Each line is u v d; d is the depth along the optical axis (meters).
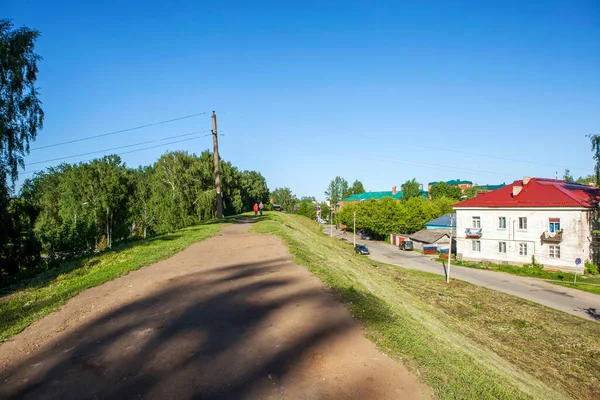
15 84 20.00
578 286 26.97
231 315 8.07
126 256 15.57
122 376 5.64
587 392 11.53
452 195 95.12
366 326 7.55
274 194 114.12
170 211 30.80
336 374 5.66
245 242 18.30
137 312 8.40
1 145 19.28
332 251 26.42
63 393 5.25
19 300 9.88
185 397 5.04
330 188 125.94
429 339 8.08
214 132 32.06
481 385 5.97
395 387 5.40
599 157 32.09
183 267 12.84
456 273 32.66
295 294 9.48
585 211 31.25
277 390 5.21
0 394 5.28
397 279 28.05
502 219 36.31
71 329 7.54
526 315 19.84
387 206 62.88
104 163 41.66
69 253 21.25
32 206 26.09
